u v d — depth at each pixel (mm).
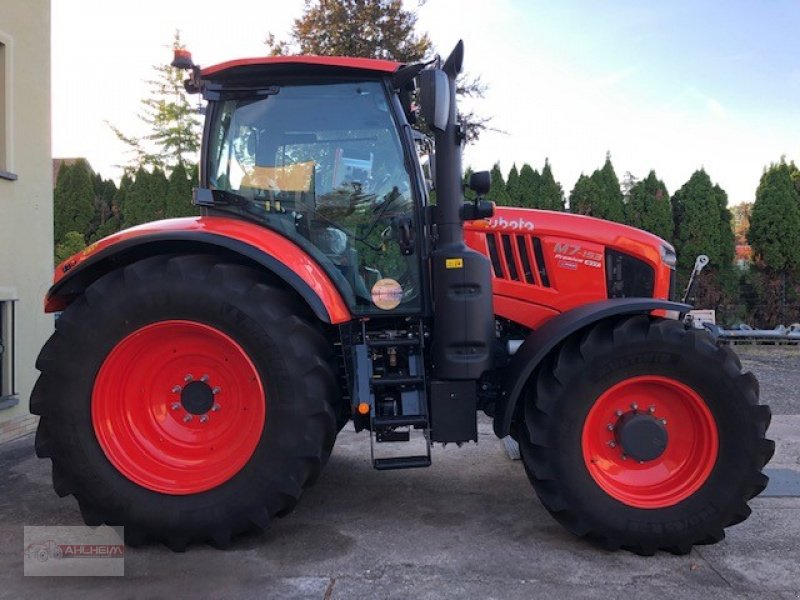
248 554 3020
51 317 5637
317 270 3248
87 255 3234
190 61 3303
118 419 3109
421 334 3340
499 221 3650
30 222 5340
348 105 3395
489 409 3570
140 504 3002
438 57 3191
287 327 2996
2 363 4988
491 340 3217
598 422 3139
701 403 3025
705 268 11336
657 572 2840
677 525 2969
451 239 3223
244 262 3240
